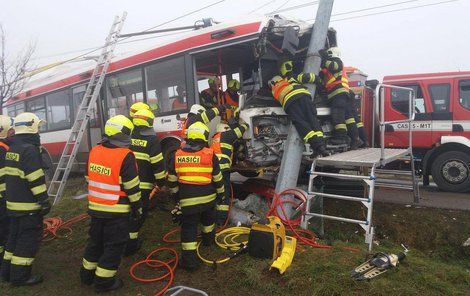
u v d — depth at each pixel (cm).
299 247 483
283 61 667
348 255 451
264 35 604
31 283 439
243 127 603
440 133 898
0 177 475
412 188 738
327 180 670
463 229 587
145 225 609
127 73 847
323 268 413
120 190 401
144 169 514
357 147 738
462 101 879
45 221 655
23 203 430
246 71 693
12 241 452
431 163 915
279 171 614
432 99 909
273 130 645
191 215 448
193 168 445
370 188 493
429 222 613
